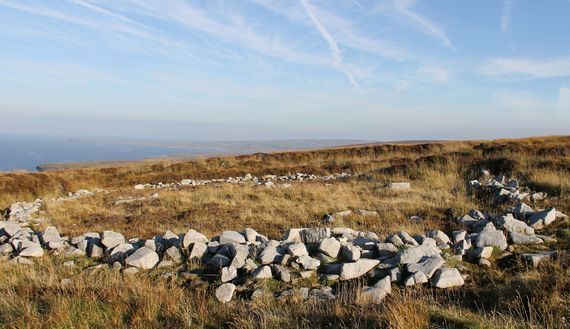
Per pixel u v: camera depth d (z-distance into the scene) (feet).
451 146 88.28
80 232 30.99
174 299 16.81
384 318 13.51
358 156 92.63
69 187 66.95
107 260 22.88
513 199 33.30
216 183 63.10
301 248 21.06
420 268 18.74
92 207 43.34
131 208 41.32
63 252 24.85
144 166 91.30
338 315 14.35
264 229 29.25
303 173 72.33
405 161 69.10
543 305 14.29
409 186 44.73
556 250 20.62
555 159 51.11
